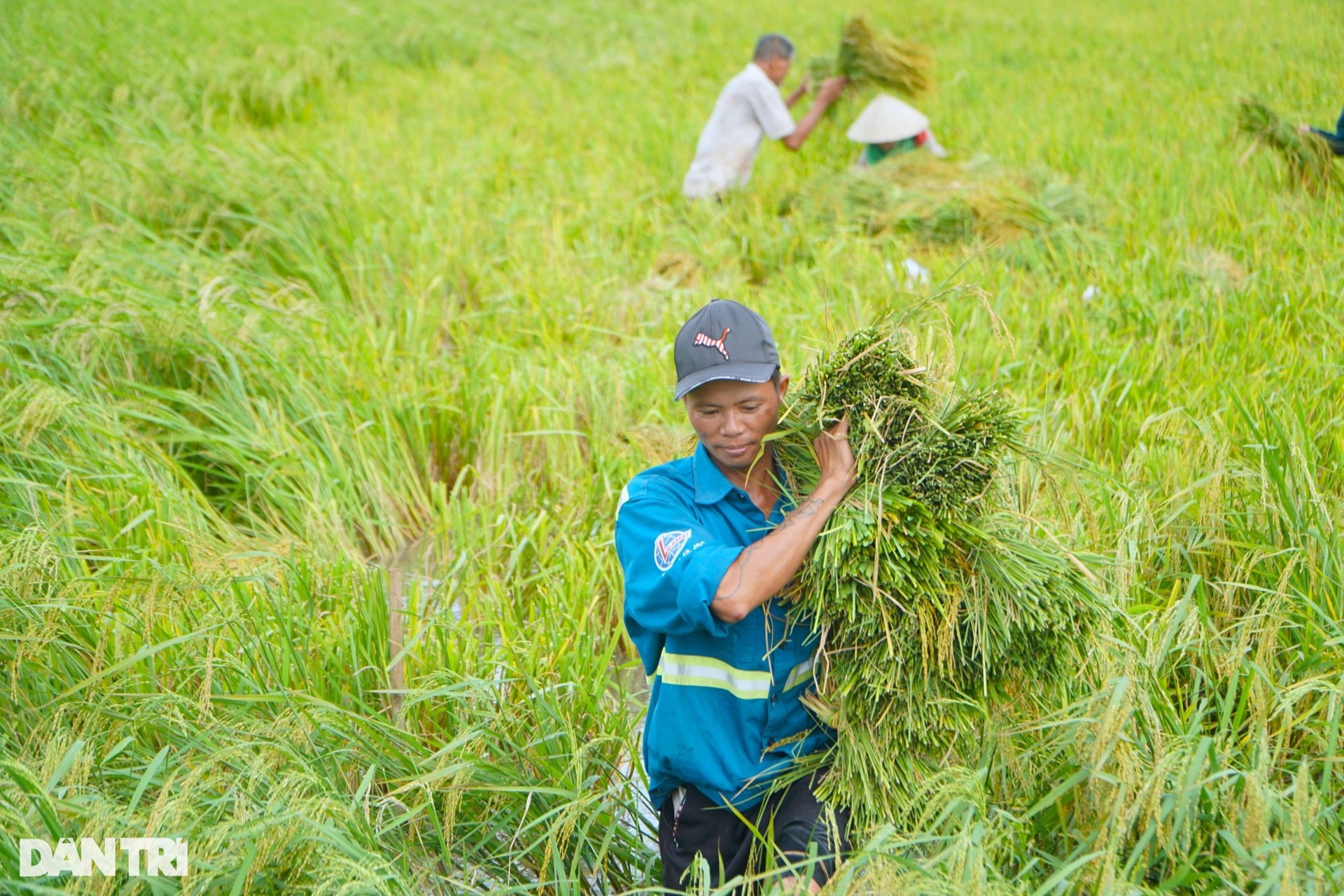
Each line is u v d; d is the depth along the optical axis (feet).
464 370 17.62
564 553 13.19
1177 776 8.21
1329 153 24.04
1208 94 32.24
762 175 27.63
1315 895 7.20
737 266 22.76
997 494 8.57
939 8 49.11
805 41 45.39
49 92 30.01
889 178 24.79
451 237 22.61
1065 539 9.96
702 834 8.20
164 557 12.16
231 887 7.37
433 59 44.57
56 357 15.37
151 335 16.52
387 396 16.97
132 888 7.12
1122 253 21.38
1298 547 10.49
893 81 27.63
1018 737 8.98
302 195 23.13
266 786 8.36
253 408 16.19
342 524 14.79
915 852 8.02
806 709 8.14
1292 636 10.18
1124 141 27.99
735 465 7.80
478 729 9.41
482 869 9.14
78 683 9.78
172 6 46.01
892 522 7.65
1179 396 15.10
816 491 7.68
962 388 8.31
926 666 7.79
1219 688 9.94
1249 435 12.71
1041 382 16.15
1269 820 7.68
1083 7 48.93
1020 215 22.50
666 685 7.95
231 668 10.11
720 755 7.91
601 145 30.45
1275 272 19.36
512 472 15.92
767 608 7.82
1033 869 8.50
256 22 44.68
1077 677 8.59
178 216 22.36
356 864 7.13
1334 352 15.62
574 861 8.52
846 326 16.83
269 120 34.24
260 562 12.65
